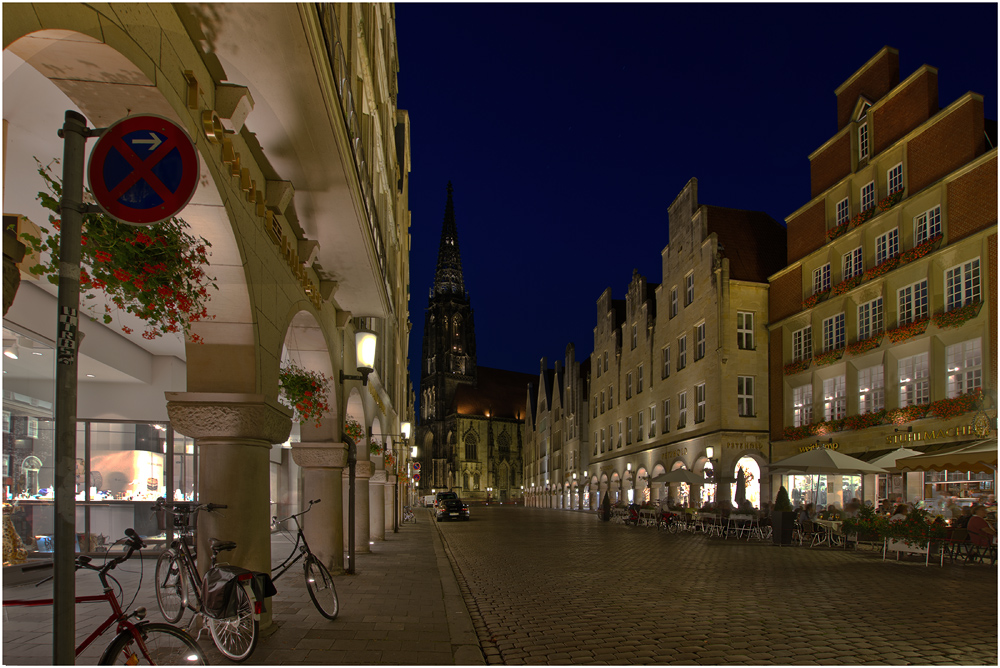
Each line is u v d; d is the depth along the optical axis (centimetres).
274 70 594
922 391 2189
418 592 1077
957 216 2070
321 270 1105
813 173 2964
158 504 682
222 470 684
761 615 925
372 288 1196
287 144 723
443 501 4234
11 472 976
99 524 1489
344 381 1327
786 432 2950
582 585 1222
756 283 3231
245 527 686
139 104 482
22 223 416
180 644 455
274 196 787
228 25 535
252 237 683
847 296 2603
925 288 2200
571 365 6378
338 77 780
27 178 741
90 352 1284
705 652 728
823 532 2075
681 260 3697
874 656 710
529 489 8456
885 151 2447
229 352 684
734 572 1391
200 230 614
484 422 12025
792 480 2919
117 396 1528
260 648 690
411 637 752
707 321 3303
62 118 615
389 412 2722
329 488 1255
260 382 704
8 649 654
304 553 853
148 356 1545
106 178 352
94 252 486
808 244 2962
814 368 2800
